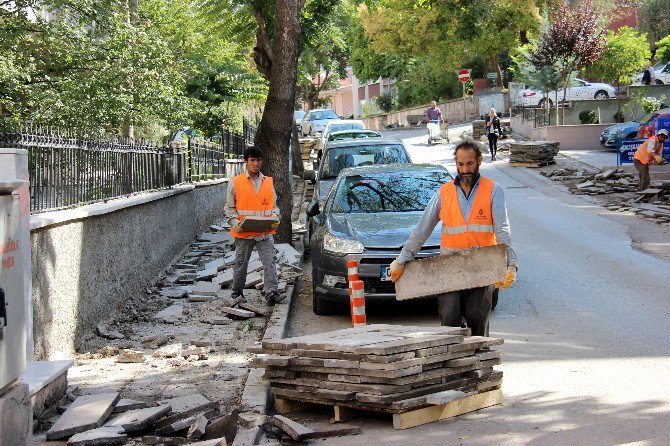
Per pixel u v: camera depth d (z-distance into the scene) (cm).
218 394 782
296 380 710
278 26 1616
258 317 1148
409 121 5700
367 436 657
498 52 5406
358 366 662
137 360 917
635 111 4097
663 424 643
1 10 1541
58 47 1548
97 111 1516
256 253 1469
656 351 880
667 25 5362
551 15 4300
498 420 679
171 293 1318
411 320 1115
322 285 1121
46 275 897
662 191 2348
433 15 5109
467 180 688
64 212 999
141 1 2447
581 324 1023
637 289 1222
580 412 687
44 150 980
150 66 1634
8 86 1436
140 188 1421
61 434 649
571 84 4266
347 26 6366
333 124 3325
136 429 654
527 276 1358
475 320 713
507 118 5181
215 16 1984
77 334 997
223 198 2406
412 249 706
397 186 1243
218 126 3055
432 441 634
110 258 1155
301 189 2944
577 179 2856
